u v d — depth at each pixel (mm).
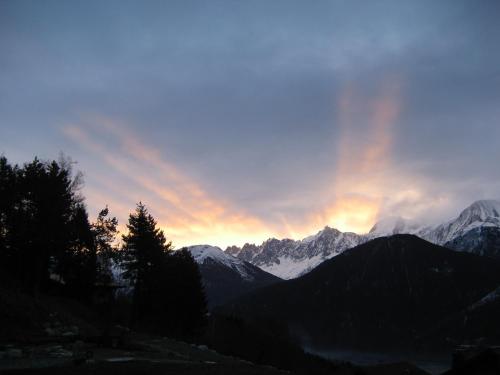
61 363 30500
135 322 70938
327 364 110125
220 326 106875
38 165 59781
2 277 53969
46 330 43312
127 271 73000
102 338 43375
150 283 74062
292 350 110938
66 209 60250
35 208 57188
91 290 67938
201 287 89250
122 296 83812
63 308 55188
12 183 58188
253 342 99688
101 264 68750
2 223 58281
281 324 144375
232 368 36812
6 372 26797
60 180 59125
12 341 37938
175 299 82562
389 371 92938
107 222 66875
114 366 30594
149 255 73250
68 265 66375
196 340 76688
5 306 44219
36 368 28281
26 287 55844
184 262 89312
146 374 29547
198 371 32406
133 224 73812
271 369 43656
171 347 51625
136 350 42312
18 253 60094
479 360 41781
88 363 30781
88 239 65688
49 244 57688
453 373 44000
